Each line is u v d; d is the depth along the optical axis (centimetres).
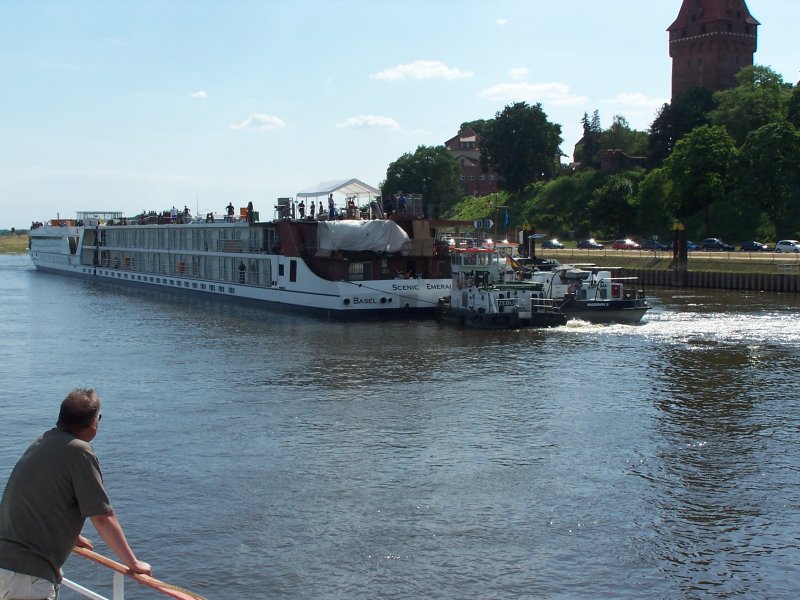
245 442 2808
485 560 1883
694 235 13062
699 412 3180
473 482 2391
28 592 786
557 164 19275
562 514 2148
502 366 4162
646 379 3797
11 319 6544
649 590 1745
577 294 5897
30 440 2877
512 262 6831
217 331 5675
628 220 14988
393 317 6372
